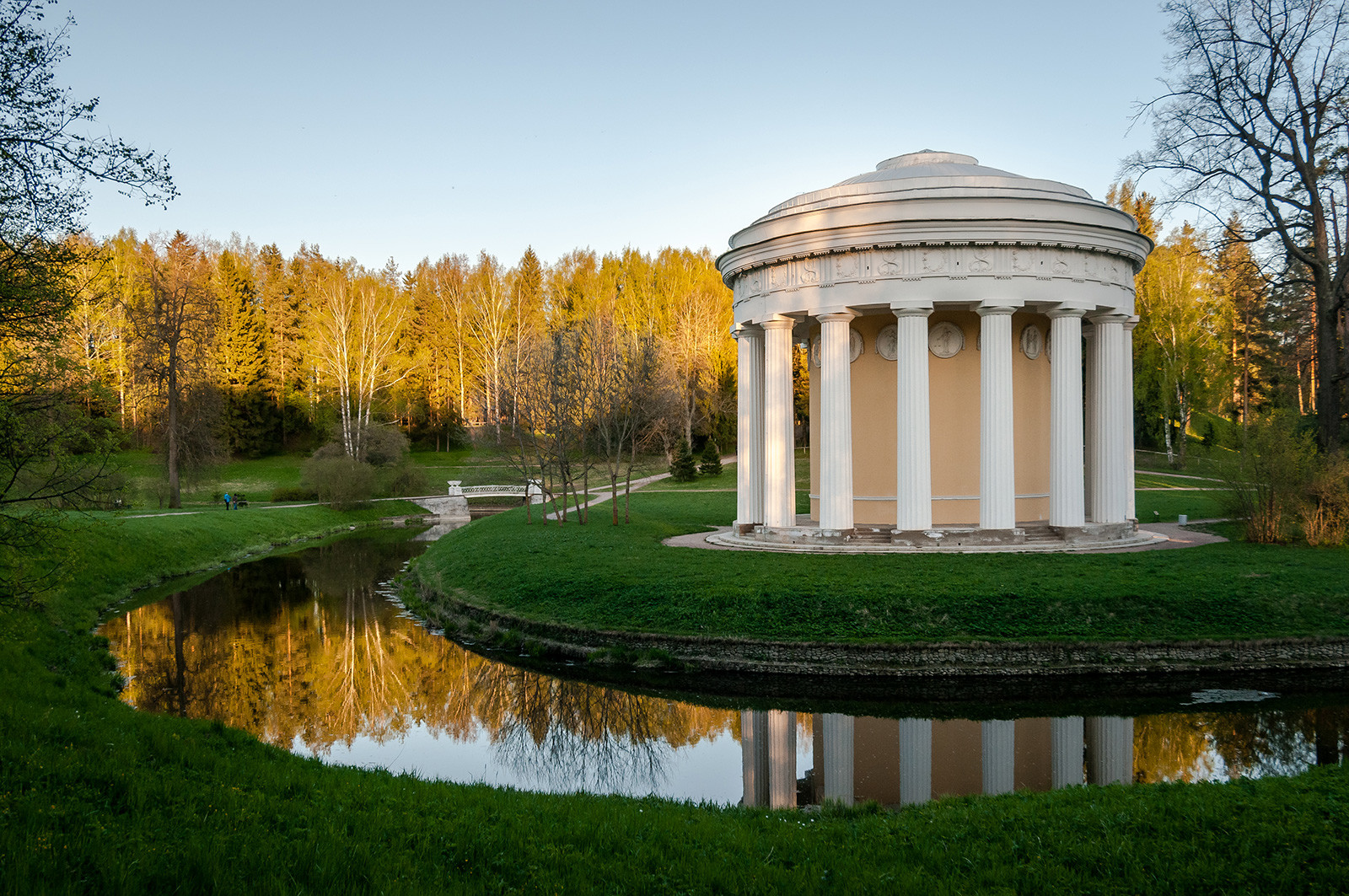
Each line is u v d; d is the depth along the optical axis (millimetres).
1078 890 9297
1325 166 35969
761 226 33656
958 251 30359
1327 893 8898
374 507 73500
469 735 19906
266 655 27438
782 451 34000
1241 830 10453
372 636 30016
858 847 10789
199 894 8125
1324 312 34812
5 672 18125
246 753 14180
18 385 18516
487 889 9047
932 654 22484
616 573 29141
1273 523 32844
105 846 8688
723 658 23578
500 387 59969
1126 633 22781
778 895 9219
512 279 111312
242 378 96375
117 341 81812
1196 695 20844
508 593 29969
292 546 56000
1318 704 20156
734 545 34750
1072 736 18391
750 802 15477
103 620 32312
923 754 17688
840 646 22859
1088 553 29328
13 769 10781
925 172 33375
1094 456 33688
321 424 95000
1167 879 9336
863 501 34375
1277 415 33969
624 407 57875
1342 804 11164
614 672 24000
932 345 33281
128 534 43438
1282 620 23234
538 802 12859
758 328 36688
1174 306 72812
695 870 9812
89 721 14133
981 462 30922
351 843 9688
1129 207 87938
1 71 15766
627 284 111500
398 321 99750
